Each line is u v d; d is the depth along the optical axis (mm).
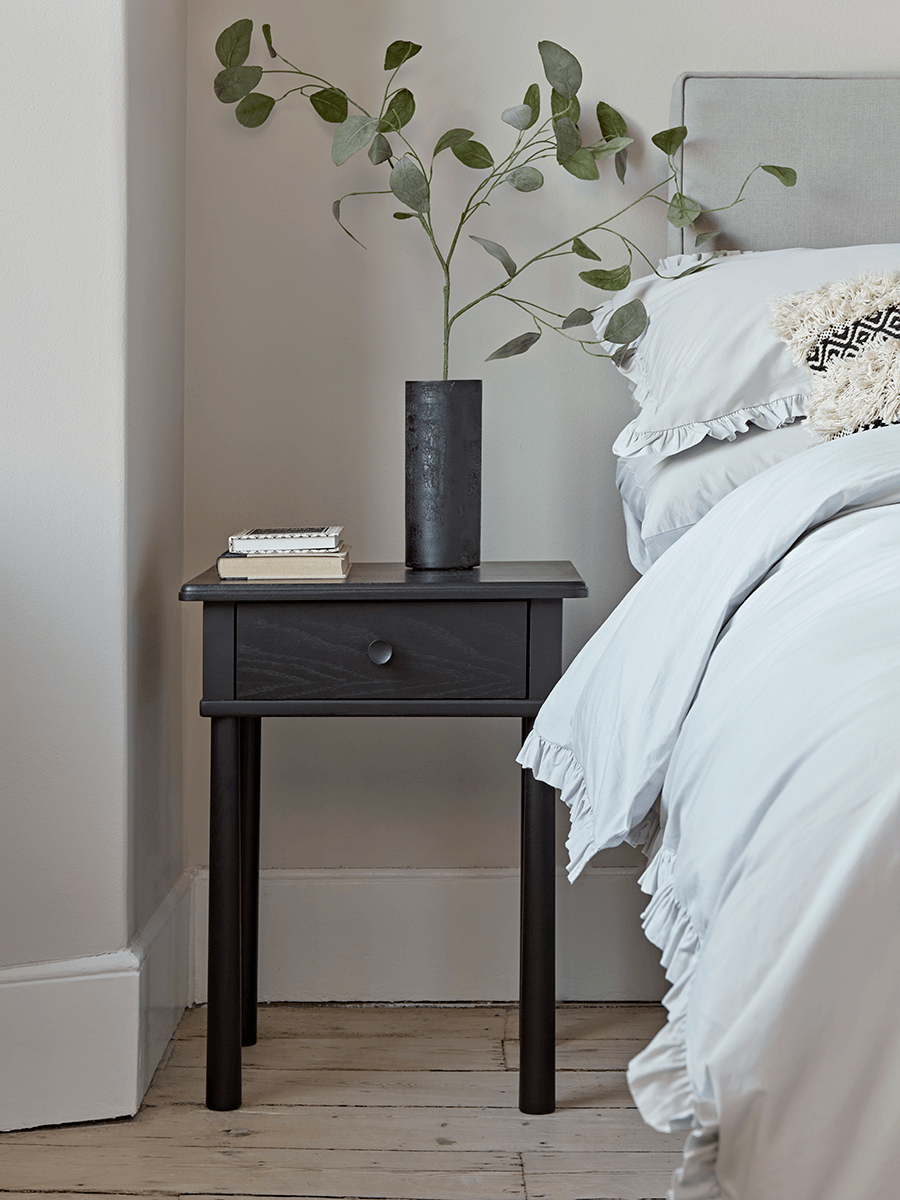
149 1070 1729
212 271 2062
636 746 1207
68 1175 1469
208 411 2080
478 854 2115
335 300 2072
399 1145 1552
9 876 1599
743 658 1042
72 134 1565
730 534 1305
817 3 2064
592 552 2121
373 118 1923
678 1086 770
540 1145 1554
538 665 1609
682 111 2025
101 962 1627
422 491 1770
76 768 1619
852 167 2021
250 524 2098
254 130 2047
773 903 718
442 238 2072
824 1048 669
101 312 1592
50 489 1594
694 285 1792
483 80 2059
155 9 1783
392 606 1602
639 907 2092
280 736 2104
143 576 1753
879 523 1105
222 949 1638
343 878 2092
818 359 1618
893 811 710
